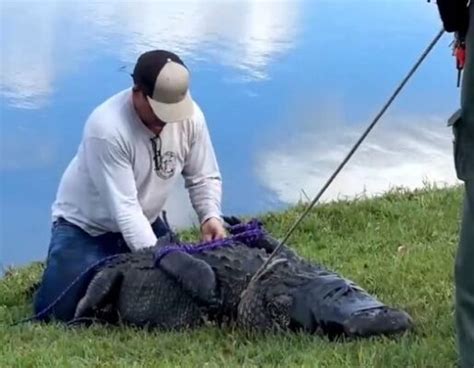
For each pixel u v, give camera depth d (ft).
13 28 68.28
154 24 70.03
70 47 64.95
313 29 69.56
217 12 73.20
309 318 22.88
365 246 33.94
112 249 27.78
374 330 22.25
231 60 63.31
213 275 24.45
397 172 48.80
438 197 39.19
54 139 51.78
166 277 25.21
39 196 46.52
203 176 28.04
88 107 55.52
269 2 75.87
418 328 22.97
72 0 75.46
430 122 54.70
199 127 27.61
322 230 36.40
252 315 23.79
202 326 24.82
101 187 26.63
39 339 25.11
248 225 26.68
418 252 31.71
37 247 41.96
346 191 46.39
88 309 26.32
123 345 23.65
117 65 61.57
